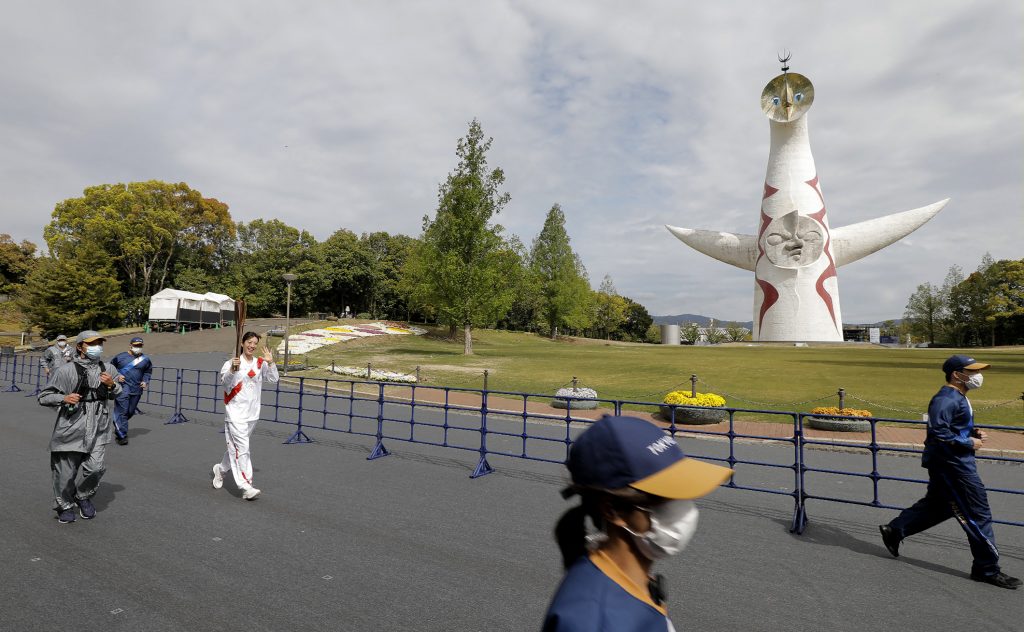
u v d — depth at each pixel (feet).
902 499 23.57
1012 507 22.84
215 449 31.24
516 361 97.86
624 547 4.12
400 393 59.31
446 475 26.43
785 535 18.98
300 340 134.82
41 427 37.09
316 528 18.56
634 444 3.86
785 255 173.37
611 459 3.83
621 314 306.55
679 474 3.81
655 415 47.50
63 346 47.19
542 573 15.10
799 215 171.83
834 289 173.78
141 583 14.14
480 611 12.88
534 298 259.19
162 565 15.28
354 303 268.41
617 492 3.79
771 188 177.78
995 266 240.94
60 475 18.28
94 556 15.83
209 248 241.14
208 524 18.74
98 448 18.95
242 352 21.89
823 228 171.73
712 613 13.11
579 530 4.20
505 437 37.70
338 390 61.16
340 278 244.83
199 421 41.86
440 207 115.44
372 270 254.27
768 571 15.74
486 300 112.78
